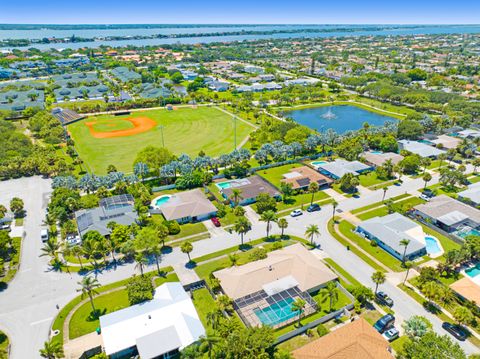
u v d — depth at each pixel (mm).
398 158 169750
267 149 173250
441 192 143250
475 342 75500
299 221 124062
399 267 100250
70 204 126000
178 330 76062
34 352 74688
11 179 158875
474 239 100875
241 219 105812
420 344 68750
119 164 173250
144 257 94312
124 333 75250
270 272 92625
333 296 84625
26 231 118812
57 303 88000
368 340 70625
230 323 75562
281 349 74125
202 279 94188
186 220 124688
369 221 118000
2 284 94438
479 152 184875
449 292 85750
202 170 162500
